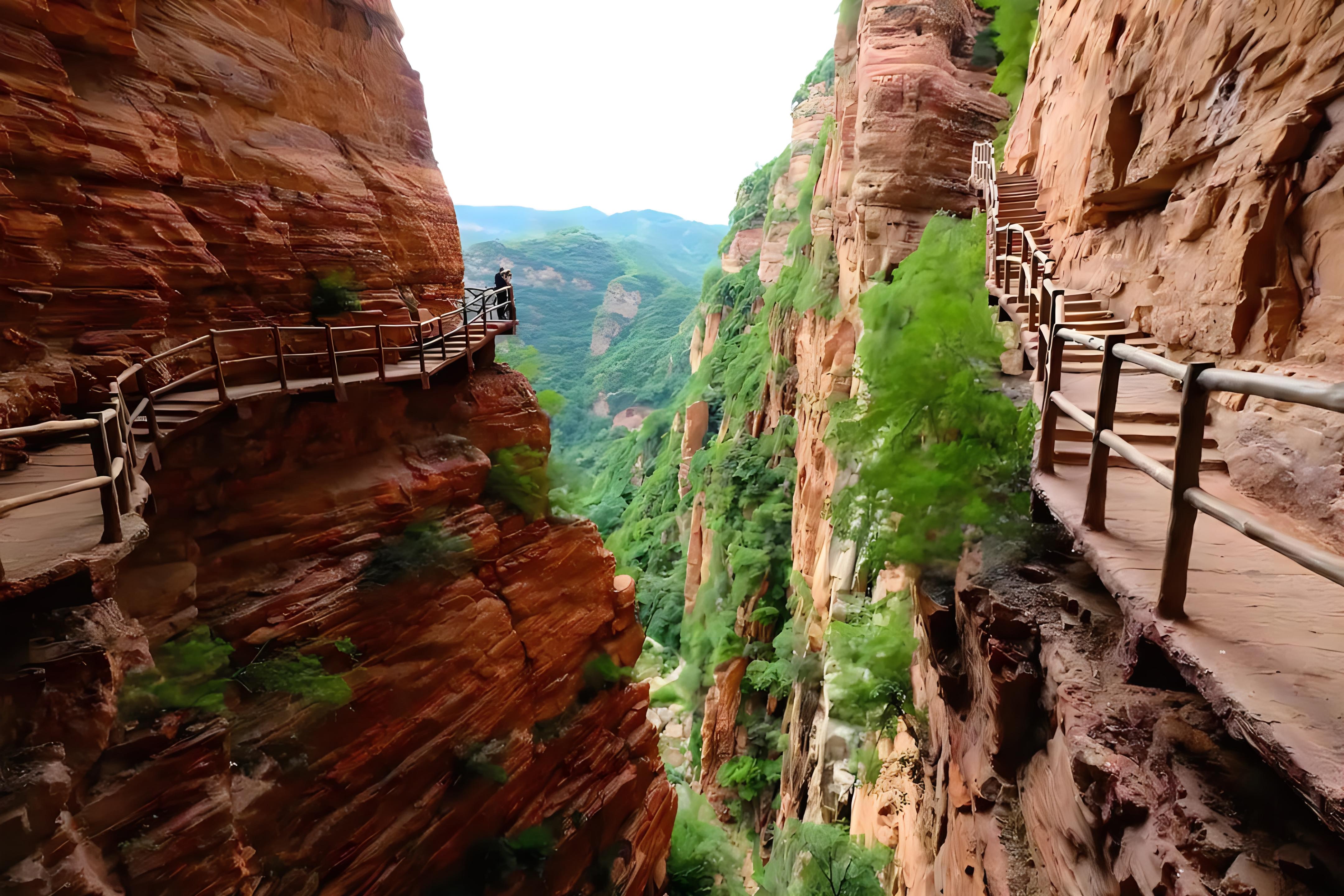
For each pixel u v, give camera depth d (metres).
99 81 8.05
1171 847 3.10
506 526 12.48
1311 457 3.83
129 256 7.85
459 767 10.30
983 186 15.26
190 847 5.66
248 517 8.80
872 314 12.30
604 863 12.74
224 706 6.93
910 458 7.89
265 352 9.77
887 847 11.52
